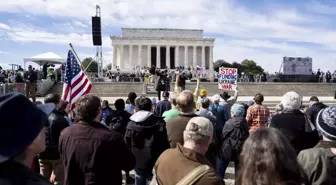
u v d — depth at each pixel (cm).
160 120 739
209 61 11588
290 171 279
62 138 554
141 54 11525
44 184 240
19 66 4925
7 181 225
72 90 1180
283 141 293
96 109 559
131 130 727
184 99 703
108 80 6106
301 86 5238
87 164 524
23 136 232
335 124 431
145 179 745
